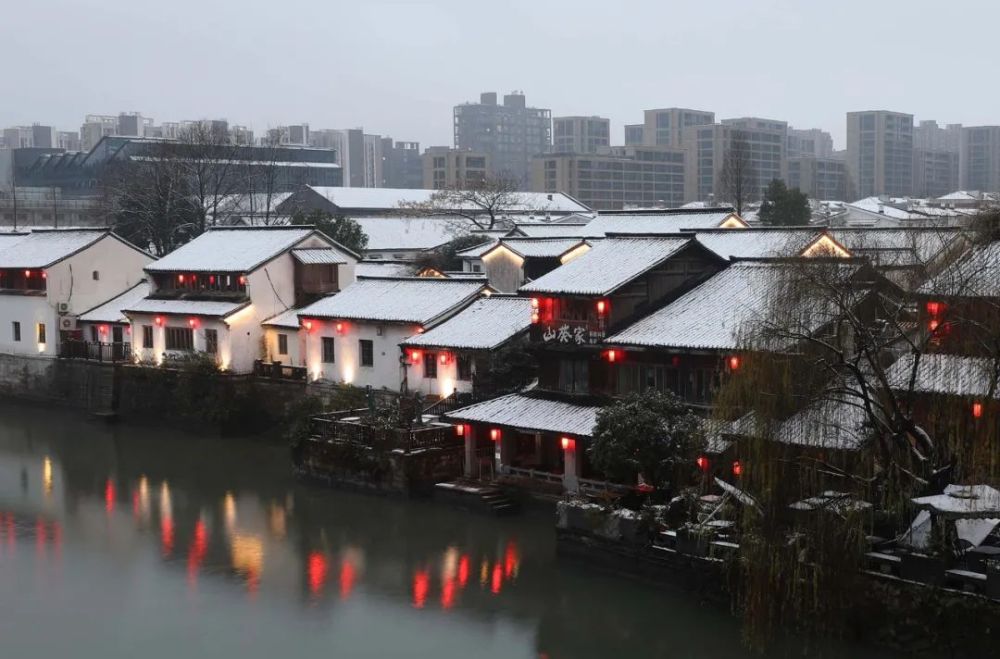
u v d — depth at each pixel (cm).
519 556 4100
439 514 4638
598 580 3806
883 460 3188
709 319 4409
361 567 4081
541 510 4522
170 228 10112
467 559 4103
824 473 3188
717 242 5728
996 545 3125
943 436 3275
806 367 3194
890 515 3222
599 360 4606
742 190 12269
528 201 12688
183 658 3341
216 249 7106
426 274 7475
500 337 5203
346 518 4669
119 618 3669
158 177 10181
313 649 3384
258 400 6406
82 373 7250
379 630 3516
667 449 3797
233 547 4369
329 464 5131
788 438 3175
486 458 4812
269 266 6638
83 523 4756
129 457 5984
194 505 4988
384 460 4866
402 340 5697
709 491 3800
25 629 3591
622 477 4075
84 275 7631
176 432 6594
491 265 7731
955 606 2906
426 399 5412
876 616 3062
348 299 6216
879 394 3297
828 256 3388
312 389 6047
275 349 6569
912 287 3297
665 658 3228
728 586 3422
